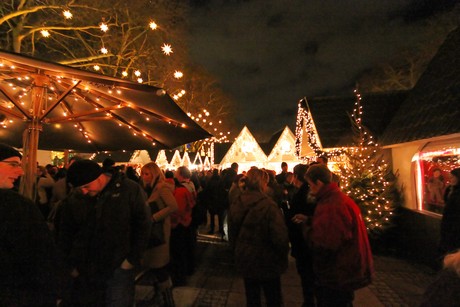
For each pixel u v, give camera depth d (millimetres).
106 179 3107
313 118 10195
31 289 1768
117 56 17156
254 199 3766
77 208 3043
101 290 2904
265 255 3611
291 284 5891
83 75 3799
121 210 2973
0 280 1682
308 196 4488
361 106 10203
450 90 6480
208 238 9930
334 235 3045
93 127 6336
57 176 7031
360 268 3098
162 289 4441
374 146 8375
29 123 4164
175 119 5000
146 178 4820
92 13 15414
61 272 1942
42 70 3924
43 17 15344
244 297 5258
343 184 7922
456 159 5781
